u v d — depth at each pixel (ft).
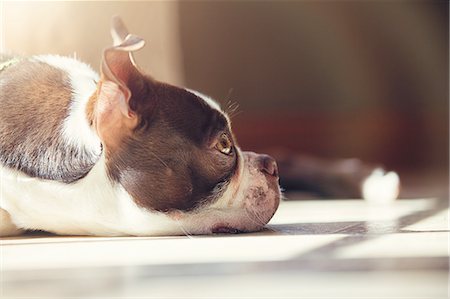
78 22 6.84
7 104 4.27
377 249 3.74
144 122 4.14
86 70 4.42
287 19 11.21
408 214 5.03
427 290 3.16
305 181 6.37
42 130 4.22
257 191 4.29
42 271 3.50
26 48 6.53
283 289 3.19
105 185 4.17
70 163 4.19
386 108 11.33
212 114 4.23
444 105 11.37
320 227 4.49
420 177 8.52
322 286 3.21
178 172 4.16
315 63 11.34
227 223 4.25
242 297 3.12
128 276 3.40
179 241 4.05
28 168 4.22
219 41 11.07
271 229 4.42
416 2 11.45
